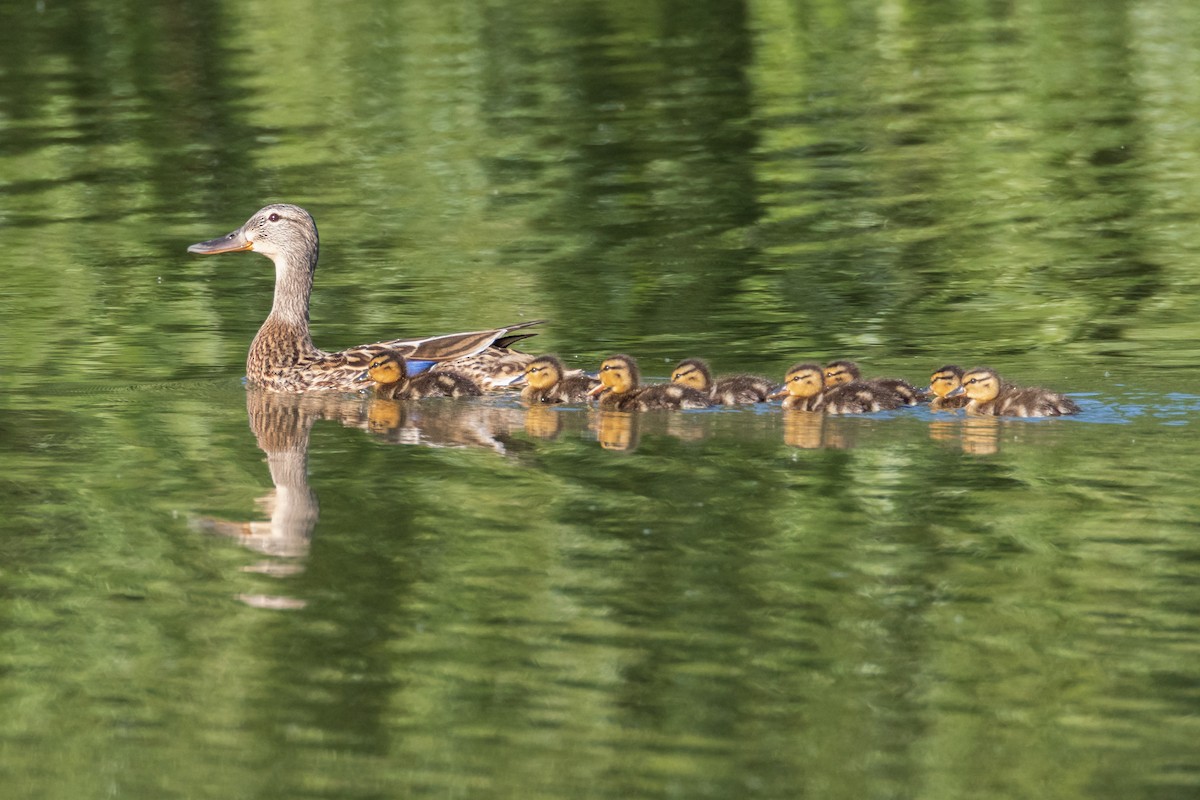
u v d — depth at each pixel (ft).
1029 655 30.81
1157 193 78.38
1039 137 89.40
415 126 93.81
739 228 74.49
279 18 119.65
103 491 41.52
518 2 125.59
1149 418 46.14
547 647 31.60
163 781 27.63
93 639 32.68
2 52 111.86
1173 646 31.01
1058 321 58.44
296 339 55.06
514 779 27.30
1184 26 113.91
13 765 28.32
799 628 32.12
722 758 27.76
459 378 51.88
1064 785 26.78
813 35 115.44
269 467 43.50
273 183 83.71
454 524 38.24
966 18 119.85
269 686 30.48
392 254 71.67
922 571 34.68
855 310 61.21
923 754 27.71
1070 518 37.58
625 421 47.91
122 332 60.64
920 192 79.92
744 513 38.52
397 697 29.96
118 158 88.74
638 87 101.96
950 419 46.98
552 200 79.97
